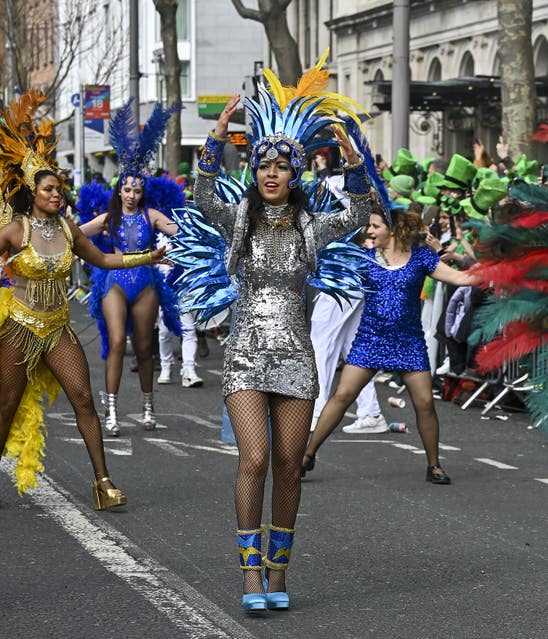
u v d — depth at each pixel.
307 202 8.30
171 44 44.28
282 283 8.22
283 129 8.27
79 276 35.34
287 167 8.12
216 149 8.20
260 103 8.35
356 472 12.77
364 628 7.75
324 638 7.55
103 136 46.03
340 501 11.35
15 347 10.54
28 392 10.82
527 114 24.77
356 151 8.28
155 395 18.25
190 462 13.05
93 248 10.74
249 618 7.90
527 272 9.73
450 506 11.18
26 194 10.54
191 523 10.33
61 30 79.62
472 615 8.02
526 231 9.79
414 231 12.05
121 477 12.21
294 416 8.23
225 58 75.81
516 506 11.23
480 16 45.44
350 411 17.08
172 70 44.56
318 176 18.62
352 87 56.22
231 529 10.13
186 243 8.73
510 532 10.23
